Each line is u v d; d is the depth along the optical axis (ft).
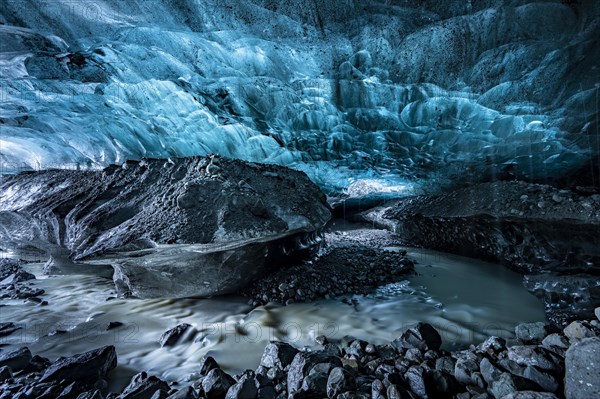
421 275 16.02
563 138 24.75
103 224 11.64
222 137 26.27
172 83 24.86
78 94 21.21
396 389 5.88
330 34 35.45
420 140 30.09
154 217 11.17
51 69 21.21
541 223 13.85
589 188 16.21
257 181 13.58
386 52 34.53
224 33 31.76
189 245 9.95
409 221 24.44
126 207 12.26
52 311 11.85
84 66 22.59
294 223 11.82
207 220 10.65
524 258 15.28
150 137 23.06
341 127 31.58
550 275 13.53
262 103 29.76
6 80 18.79
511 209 15.15
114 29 27.32
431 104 30.53
